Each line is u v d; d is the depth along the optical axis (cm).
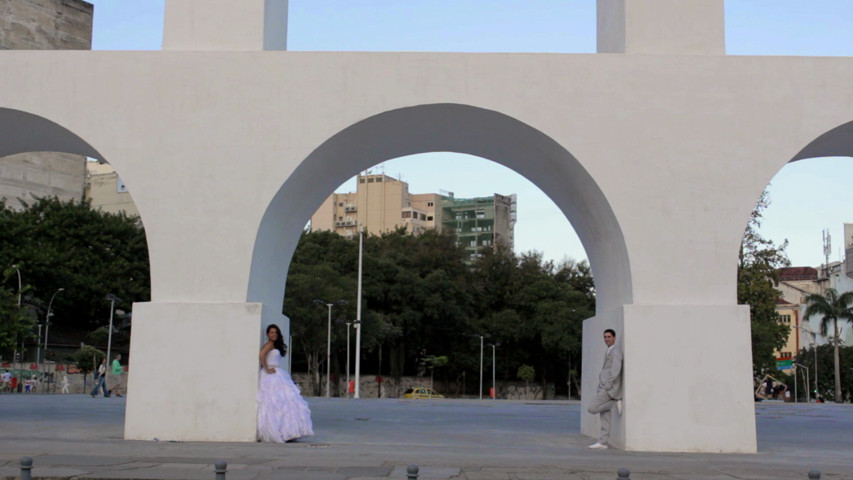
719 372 994
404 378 5762
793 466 821
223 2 1099
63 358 4606
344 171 1209
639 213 1031
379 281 5653
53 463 729
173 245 1042
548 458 846
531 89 1048
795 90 1051
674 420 986
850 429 1406
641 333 1000
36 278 4475
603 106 1047
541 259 6688
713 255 1027
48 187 5516
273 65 1062
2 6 5003
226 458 796
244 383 1009
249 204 1044
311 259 5731
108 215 5003
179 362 1014
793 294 9781
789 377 7506
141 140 1057
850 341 8125
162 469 701
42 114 1062
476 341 5984
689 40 1080
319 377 5459
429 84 1048
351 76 1055
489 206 10512
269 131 1054
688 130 1044
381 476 681
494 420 1491
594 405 1007
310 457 814
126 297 4825
